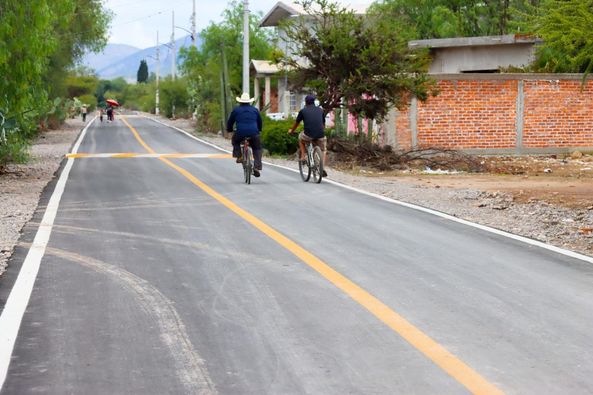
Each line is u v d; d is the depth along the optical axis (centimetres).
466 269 934
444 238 1152
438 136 2825
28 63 2002
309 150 1970
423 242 1116
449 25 5125
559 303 778
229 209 1441
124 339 651
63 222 1279
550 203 1598
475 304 770
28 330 676
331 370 576
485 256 1016
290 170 2323
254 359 601
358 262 968
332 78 2678
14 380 555
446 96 2820
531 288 840
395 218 1352
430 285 849
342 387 541
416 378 559
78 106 9394
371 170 2525
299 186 1861
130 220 1301
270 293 809
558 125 2912
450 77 2816
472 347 632
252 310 742
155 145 3784
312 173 2042
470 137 2844
